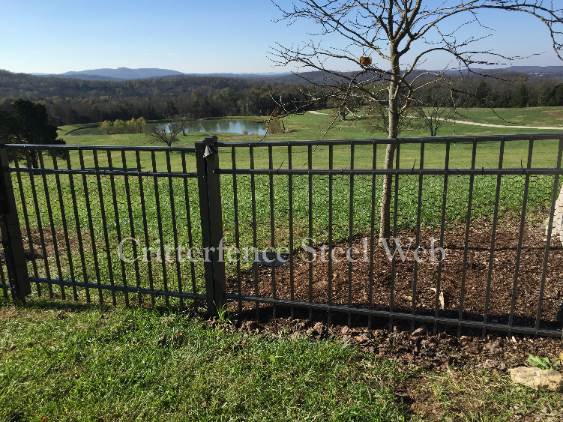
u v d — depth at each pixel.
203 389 2.93
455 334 3.44
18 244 4.22
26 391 2.97
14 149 4.09
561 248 4.96
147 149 3.70
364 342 3.40
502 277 4.22
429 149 26.45
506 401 2.75
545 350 3.21
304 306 3.64
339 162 21.75
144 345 3.43
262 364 3.16
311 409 2.72
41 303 4.28
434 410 2.72
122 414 2.75
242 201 8.95
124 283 4.07
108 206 8.95
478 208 7.39
